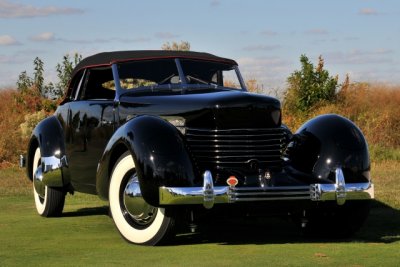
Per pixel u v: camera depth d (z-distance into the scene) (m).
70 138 8.99
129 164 7.16
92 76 8.86
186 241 7.42
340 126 7.50
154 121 7.00
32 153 10.05
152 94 8.05
